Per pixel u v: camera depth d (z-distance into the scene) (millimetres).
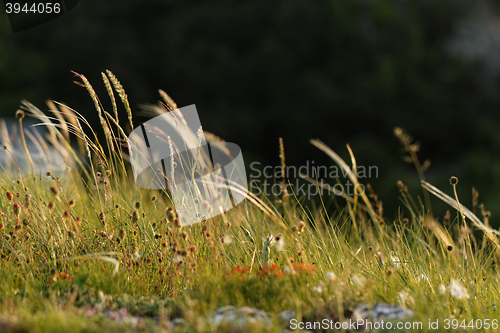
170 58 15773
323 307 2135
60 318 1724
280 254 2715
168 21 16859
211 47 15875
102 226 2701
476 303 2428
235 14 16250
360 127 16641
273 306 2166
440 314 2131
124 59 15430
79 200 3047
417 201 12039
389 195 12156
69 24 16016
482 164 15398
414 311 2150
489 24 20875
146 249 2654
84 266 2416
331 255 2857
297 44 16469
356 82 16703
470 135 18281
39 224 2602
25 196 2439
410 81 17984
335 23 16938
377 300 2314
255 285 2270
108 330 1732
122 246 2520
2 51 15609
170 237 2564
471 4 20812
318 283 2410
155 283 2477
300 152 15930
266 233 2998
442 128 17844
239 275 2391
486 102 19438
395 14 18422
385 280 2545
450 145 18078
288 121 15727
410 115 17547
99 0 16391
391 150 16719
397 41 18062
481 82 19531
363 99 16266
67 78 15203
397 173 13500
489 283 2832
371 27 17984
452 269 2885
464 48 20078
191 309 1971
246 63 15891
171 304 2191
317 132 15875
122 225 2613
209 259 2645
